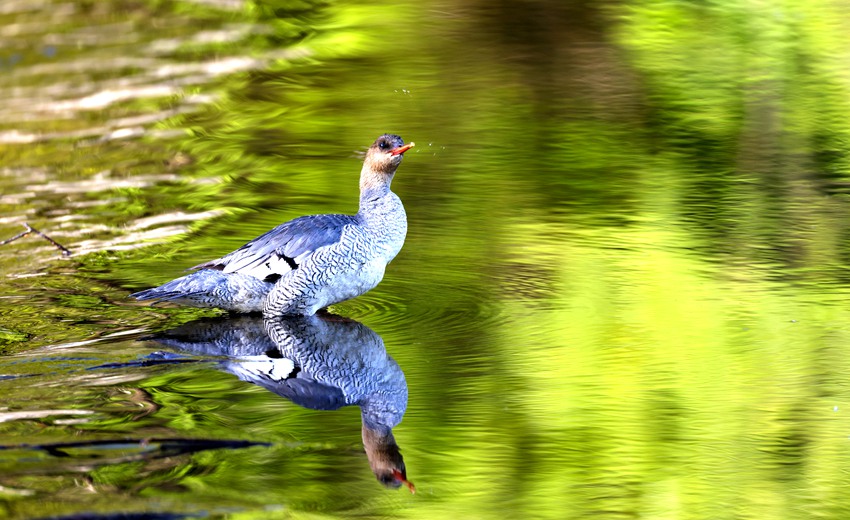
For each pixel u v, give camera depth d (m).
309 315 11.39
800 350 10.30
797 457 8.32
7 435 8.52
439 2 26.94
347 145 17.88
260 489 7.75
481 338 10.67
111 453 8.25
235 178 16.42
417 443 8.55
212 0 28.67
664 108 19.58
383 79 21.64
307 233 11.27
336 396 9.41
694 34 23.95
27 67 23.20
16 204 15.38
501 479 7.99
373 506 7.59
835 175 16.12
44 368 9.88
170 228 14.27
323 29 25.48
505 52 23.17
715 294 11.77
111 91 21.38
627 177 16.16
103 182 16.34
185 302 11.41
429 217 14.49
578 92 20.59
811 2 25.64
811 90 20.36
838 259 12.79
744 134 18.16
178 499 7.59
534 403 9.25
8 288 12.05
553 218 14.43
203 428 8.72
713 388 9.50
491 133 18.31
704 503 7.65
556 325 10.97
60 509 7.40
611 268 12.62
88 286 12.17
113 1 28.97
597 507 7.65
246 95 20.92
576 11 25.75
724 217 14.41
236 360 10.17
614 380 9.69
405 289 12.09
